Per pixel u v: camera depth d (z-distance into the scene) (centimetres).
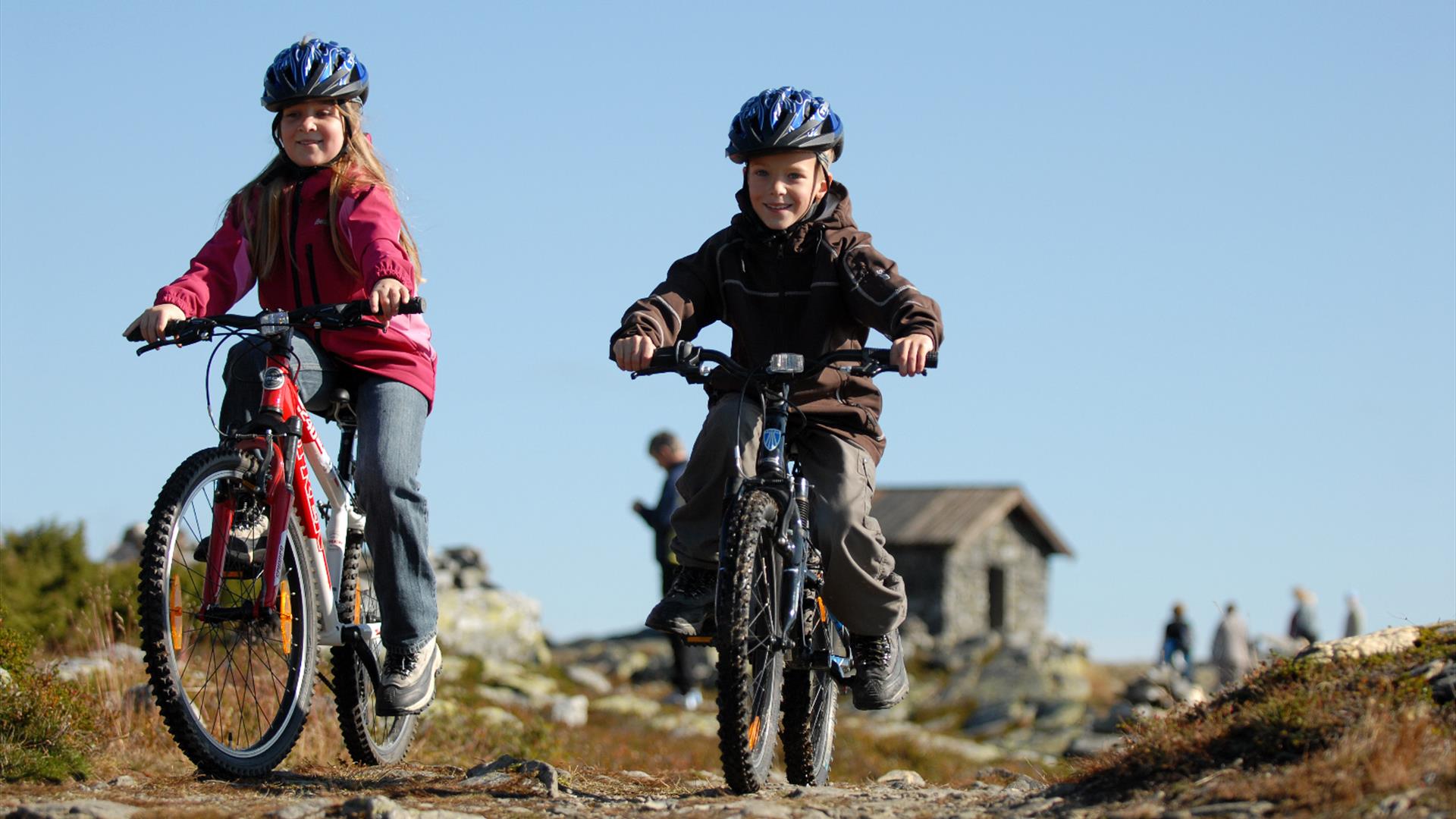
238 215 1038
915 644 5869
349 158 1041
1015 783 1141
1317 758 745
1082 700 4872
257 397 982
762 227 1034
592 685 3628
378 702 1024
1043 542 9756
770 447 962
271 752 988
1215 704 896
